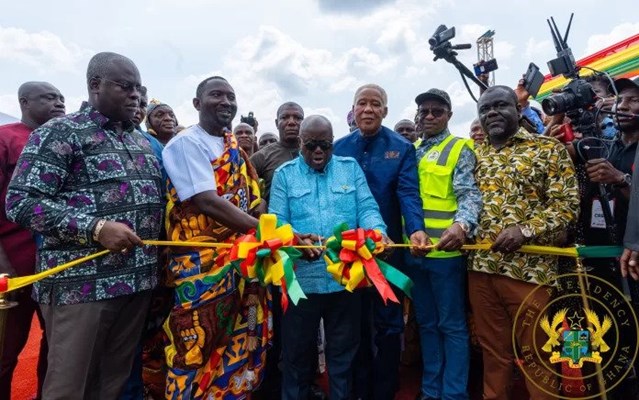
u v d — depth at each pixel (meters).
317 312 2.68
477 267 2.64
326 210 2.72
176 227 2.48
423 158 3.01
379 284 2.26
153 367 3.08
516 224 2.54
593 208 2.80
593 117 2.64
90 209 2.11
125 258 2.19
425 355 2.99
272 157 3.68
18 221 2.01
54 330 2.13
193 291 2.42
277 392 3.31
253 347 2.61
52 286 2.12
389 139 3.06
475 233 2.63
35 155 2.05
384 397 3.00
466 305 3.31
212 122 2.52
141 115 3.72
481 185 2.72
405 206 2.88
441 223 2.85
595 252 2.46
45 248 2.18
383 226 2.68
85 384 2.13
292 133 3.63
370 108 2.99
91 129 2.17
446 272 2.82
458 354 2.81
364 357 3.07
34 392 3.45
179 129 4.47
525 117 3.20
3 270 2.65
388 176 2.97
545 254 2.55
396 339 2.99
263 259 2.24
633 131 2.71
